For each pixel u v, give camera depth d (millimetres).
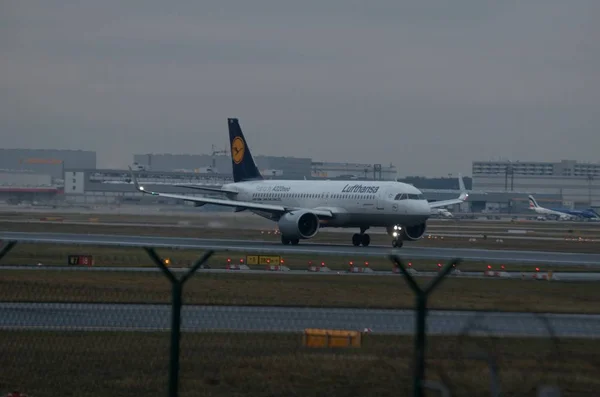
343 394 74312
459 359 80250
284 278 164250
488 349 81062
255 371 78875
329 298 131125
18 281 144250
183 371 78938
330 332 86625
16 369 81375
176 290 71250
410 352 84125
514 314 88188
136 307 109000
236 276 165125
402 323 98938
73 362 83125
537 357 80250
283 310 105000
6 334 93250
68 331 94562
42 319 100938
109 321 99938
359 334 86312
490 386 73688
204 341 87562
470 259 118938
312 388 75562
